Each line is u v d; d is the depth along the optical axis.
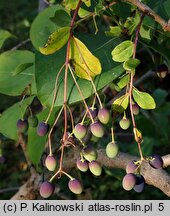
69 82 0.36
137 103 0.36
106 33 0.38
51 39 0.34
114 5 0.39
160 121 0.76
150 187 0.78
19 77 0.45
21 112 0.43
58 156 0.48
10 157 1.00
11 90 0.45
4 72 0.45
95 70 0.35
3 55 0.46
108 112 0.35
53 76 0.36
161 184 0.43
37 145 0.44
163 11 0.40
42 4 0.55
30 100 0.44
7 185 0.94
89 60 0.35
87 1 0.37
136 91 0.36
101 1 0.37
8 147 1.01
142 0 0.40
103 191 0.78
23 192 0.53
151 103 0.36
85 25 0.43
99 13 0.37
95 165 0.36
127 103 0.36
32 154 0.44
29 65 0.42
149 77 0.55
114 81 0.38
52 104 0.35
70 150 0.48
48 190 0.36
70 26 0.34
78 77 0.36
